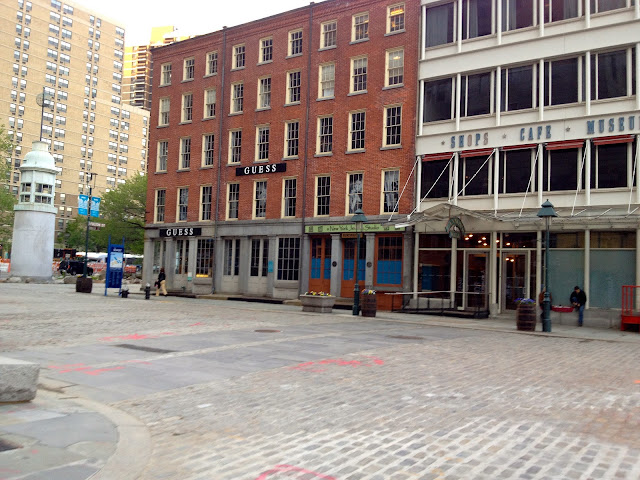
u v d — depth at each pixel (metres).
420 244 27.31
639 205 21.59
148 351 11.77
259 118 34.72
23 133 100.81
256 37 35.62
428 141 27.47
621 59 22.70
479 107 26.22
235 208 35.62
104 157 115.12
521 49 24.91
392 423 6.70
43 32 104.44
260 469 5.07
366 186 29.52
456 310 25.66
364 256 29.38
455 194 26.11
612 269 21.98
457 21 27.12
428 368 10.59
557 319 22.61
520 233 24.59
